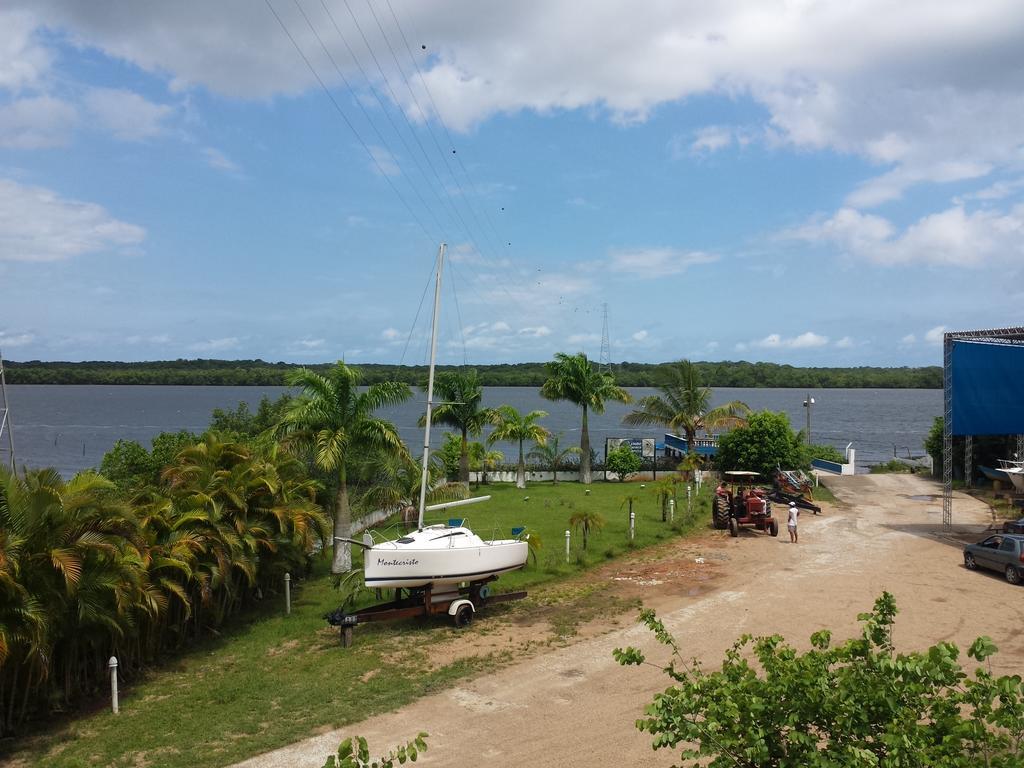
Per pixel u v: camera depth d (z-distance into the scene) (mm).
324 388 22062
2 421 19875
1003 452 41156
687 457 41500
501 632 16641
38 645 11203
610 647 15375
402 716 12109
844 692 5332
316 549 23141
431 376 21156
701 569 22109
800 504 33719
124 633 13438
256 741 11281
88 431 114625
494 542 18859
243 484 17750
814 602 18281
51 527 12289
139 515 15414
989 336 27328
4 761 10953
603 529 27594
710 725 5426
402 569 16969
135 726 12062
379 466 24125
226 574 16391
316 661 15055
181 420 137500
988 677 5227
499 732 11422
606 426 136625
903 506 34719
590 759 10477
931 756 4781
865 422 144375
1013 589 19344
